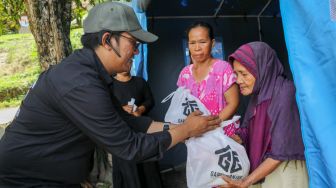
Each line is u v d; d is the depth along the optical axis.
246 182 2.03
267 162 1.97
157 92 4.72
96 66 1.80
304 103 1.67
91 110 1.69
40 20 3.93
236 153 2.17
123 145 1.73
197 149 2.21
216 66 2.79
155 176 3.79
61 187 1.90
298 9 1.68
